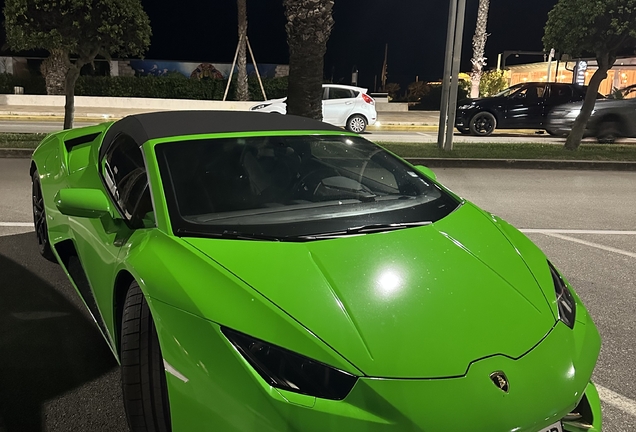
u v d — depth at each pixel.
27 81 25.97
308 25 9.11
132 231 2.62
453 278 2.20
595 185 8.66
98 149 3.66
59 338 3.31
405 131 18.83
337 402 1.71
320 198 2.84
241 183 2.77
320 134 3.37
